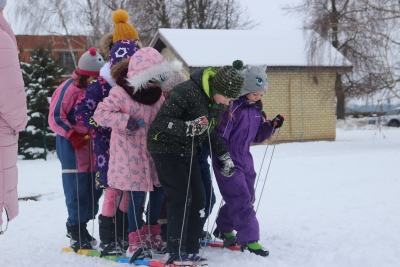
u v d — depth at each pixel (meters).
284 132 18.11
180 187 3.54
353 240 4.17
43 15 21.27
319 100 18.44
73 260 3.99
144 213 4.54
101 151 3.98
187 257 3.58
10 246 4.66
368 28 14.99
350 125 28.23
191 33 19.39
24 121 3.39
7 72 3.17
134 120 3.61
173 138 3.48
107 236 4.09
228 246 4.17
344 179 7.79
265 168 9.48
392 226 4.66
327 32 16.39
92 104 3.90
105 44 4.50
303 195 6.64
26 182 9.88
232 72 3.39
